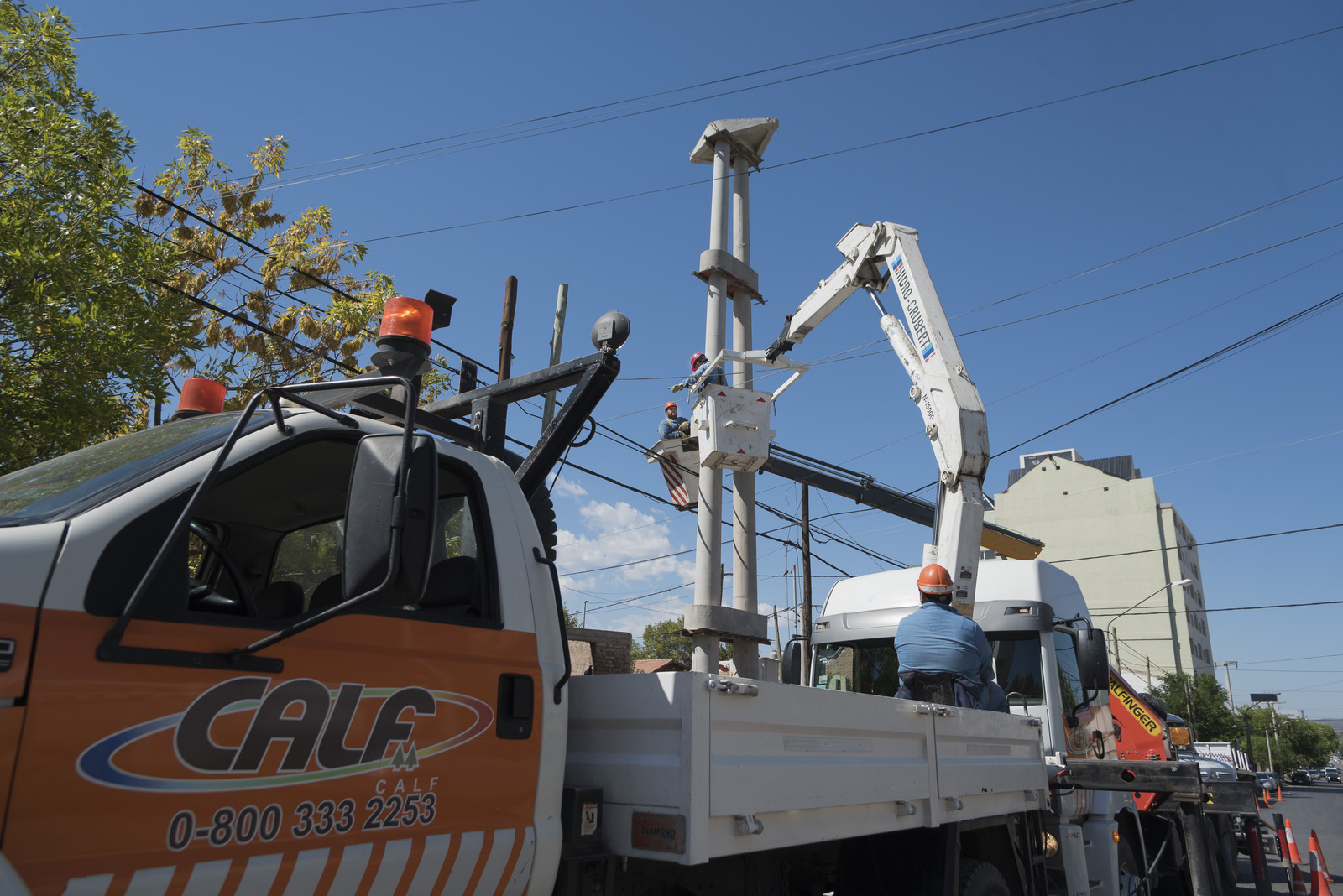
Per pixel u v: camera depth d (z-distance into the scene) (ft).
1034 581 22.17
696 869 10.87
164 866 6.17
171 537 6.61
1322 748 341.62
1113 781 17.62
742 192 36.88
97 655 6.16
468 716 8.34
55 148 25.81
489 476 9.79
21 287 24.14
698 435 30.04
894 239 25.85
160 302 28.37
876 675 23.67
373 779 7.46
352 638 7.63
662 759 9.11
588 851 9.16
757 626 31.83
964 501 21.95
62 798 5.82
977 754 14.75
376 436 7.06
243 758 6.72
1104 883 20.26
